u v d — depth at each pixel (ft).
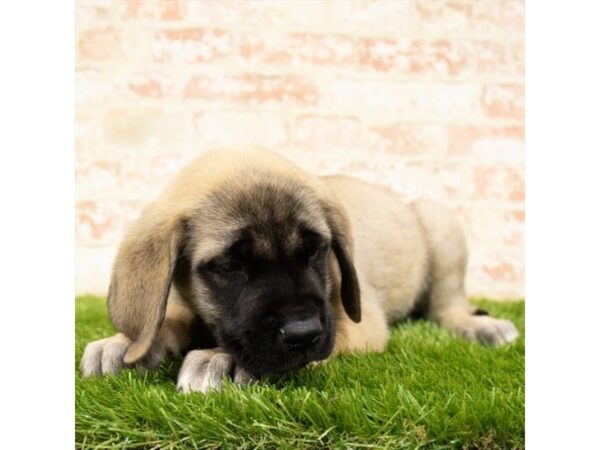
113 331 2.88
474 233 4.09
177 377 2.28
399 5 3.99
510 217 4.10
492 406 1.99
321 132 4.00
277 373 2.19
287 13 3.97
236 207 2.26
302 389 2.08
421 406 2.01
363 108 4.00
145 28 3.96
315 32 3.97
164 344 2.43
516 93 4.06
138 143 3.99
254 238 2.21
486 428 1.94
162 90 3.98
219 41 3.96
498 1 4.02
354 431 1.93
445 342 2.83
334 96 3.99
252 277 2.22
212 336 2.49
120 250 2.38
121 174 3.99
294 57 3.97
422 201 3.55
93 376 2.30
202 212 2.31
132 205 4.00
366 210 3.14
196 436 1.92
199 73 3.98
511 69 4.06
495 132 4.07
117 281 2.34
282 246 2.23
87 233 3.98
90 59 3.97
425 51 4.01
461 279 3.46
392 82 4.01
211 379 2.15
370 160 4.02
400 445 1.91
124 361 2.24
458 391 2.13
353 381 2.19
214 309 2.28
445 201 4.06
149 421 1.99
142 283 2.28
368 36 3.99
